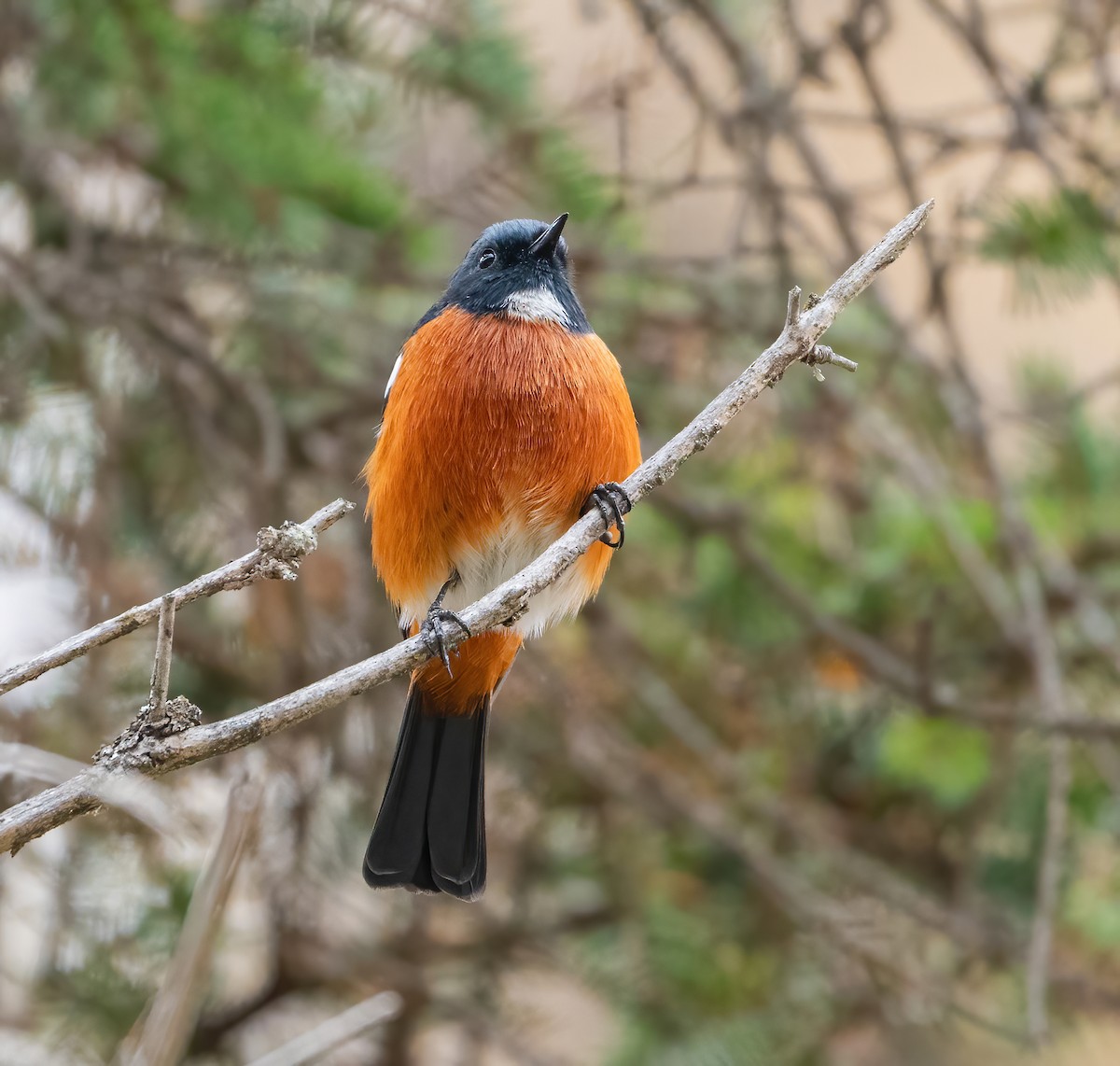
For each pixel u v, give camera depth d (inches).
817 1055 422.0
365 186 395.9
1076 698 462.0
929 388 459.8
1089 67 419.5
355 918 450.6
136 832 381.4
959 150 411.8
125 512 428.5
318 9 378.6
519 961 446.6
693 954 430.9
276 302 426.9
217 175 389.7
